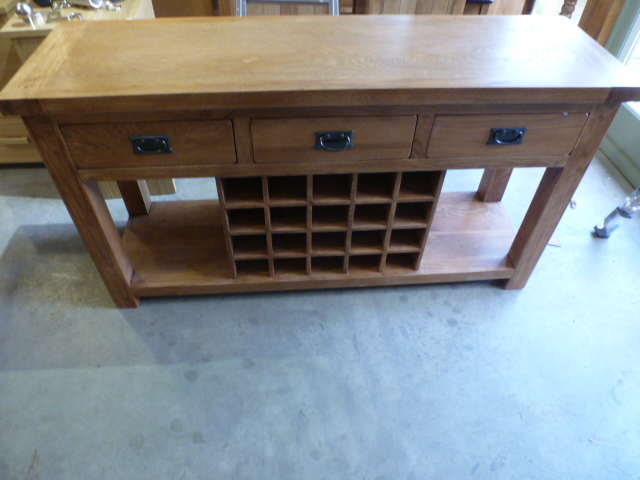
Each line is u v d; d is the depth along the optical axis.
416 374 1.45
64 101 1.04
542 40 1.35
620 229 1.96
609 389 1.43
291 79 1.12
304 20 1.44
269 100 1.09
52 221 1.96
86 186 1.25
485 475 1.24
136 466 1.24
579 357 1.51
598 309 1.66
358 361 1.49
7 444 1.27
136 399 1.38
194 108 1.09
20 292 1.67
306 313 1.63
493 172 1.82
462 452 1.28
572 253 1.85
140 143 1.16
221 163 1.24
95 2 1.68
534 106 1.18
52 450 1.26
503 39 1.35
